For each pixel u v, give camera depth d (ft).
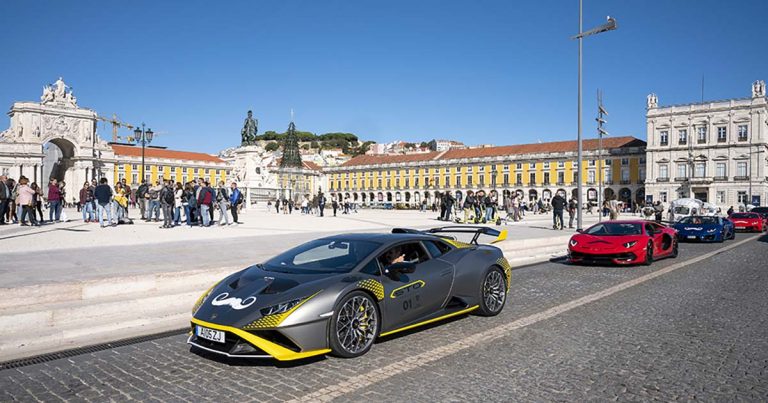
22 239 41.70
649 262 38.19
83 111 246.68
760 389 13.16
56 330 18.48
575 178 267.80
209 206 62.90
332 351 15.35
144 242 41.09
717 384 13.52
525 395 12.71
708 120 234.99
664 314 21.68
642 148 252.42
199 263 28.96
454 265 19.77
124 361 15.70
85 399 12.64
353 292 15.74
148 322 20.62
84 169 246.27
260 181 153.69
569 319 20.79
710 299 25.00
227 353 14.42
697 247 54.75
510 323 20.08
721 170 232.53
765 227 87.86
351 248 18.31
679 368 14.76
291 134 176.14
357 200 358.23
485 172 298.76
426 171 322.75
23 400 12.63
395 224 75.05
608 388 13.21
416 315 17.97
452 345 16.98
